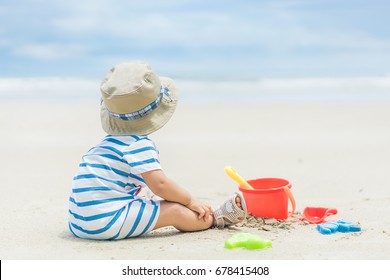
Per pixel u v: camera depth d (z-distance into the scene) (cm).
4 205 635
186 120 1257
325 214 561
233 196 521
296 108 1398
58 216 586
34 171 821
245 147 980
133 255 460
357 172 786
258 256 452
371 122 1186
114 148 498
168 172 808
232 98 1650
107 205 491
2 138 1091
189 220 511
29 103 1595
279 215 547
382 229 521
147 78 501
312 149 949
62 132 1141
